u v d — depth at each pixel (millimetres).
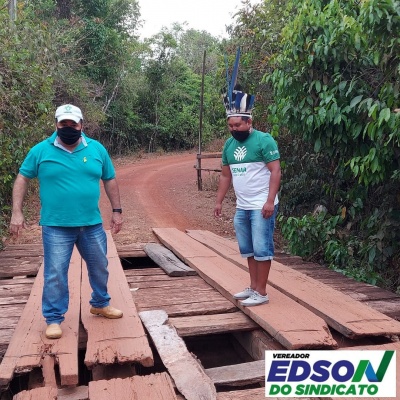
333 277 5945
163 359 3570
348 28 5660
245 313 4500
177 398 3135
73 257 6488
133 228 9625
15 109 8844
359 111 5426
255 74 10023
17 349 3625
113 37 24812
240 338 4492
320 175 8008
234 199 13492
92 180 3898
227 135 13500
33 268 6312
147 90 31312
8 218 9258
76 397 3199
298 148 8375
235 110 4207
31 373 3520
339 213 7074
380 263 6156
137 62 30094
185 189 15594
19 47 9711
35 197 12688
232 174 4465
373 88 5883
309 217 6848
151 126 31062
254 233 4363
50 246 3824
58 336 3799
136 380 3268
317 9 6441
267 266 4445
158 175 19672
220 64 11750
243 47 10461
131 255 7305
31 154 3818
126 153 29984
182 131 32625
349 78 6086
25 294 5242
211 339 4855
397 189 5988
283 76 6461
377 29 4980
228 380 3381
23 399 3057
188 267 6156
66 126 3688
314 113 6246
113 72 26109
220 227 10188
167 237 8102
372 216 6184
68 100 18719
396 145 5363
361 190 6617
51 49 10805
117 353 3537
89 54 23672
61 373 3242
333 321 4102
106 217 11016
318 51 5859
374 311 4336
